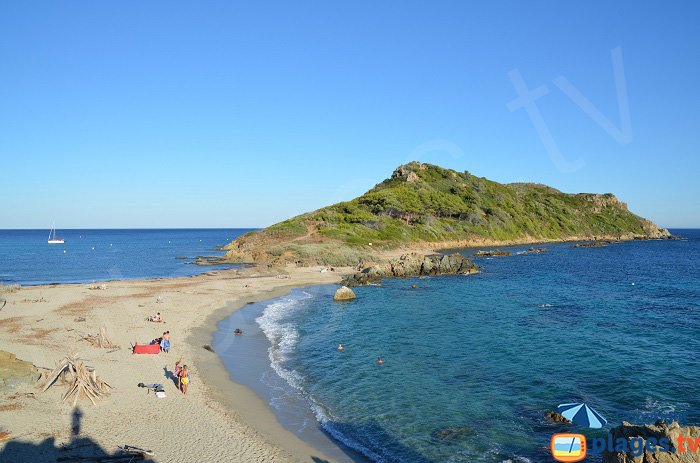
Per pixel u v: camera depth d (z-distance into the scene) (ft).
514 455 54.34
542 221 588.09
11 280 231.50
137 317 121.39
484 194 548.31
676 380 79.61
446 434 59.98
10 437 51.67
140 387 70.79
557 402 70.44
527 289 197.26
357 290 196.54
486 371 86.02
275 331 119.65
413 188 499.92
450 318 136.46
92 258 374.63
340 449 55.42
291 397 72.79
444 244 422.82
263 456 52.01
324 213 421.59
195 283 201.57
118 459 48.26
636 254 394.93
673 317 136.56
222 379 79.05
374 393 74.95
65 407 61.31
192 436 55.62
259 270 257.55
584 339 109.19
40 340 92.32
